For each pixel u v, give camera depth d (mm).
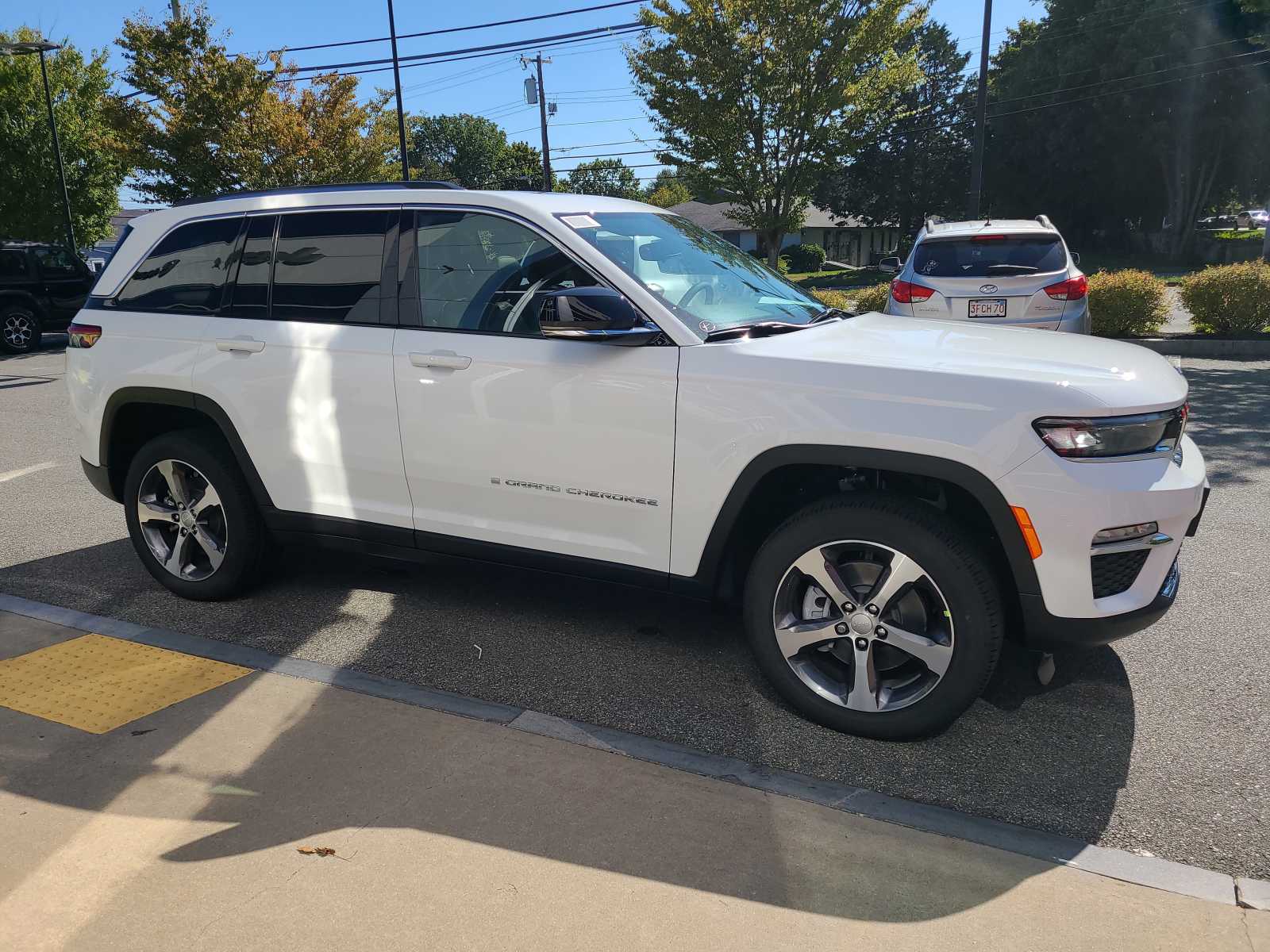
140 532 4332
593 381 3254
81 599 4383
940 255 8383
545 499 3447
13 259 16250
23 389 11688
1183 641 3732
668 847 2443
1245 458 6473
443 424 3559
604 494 3326
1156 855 2428
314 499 3936
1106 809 2639
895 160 55438
